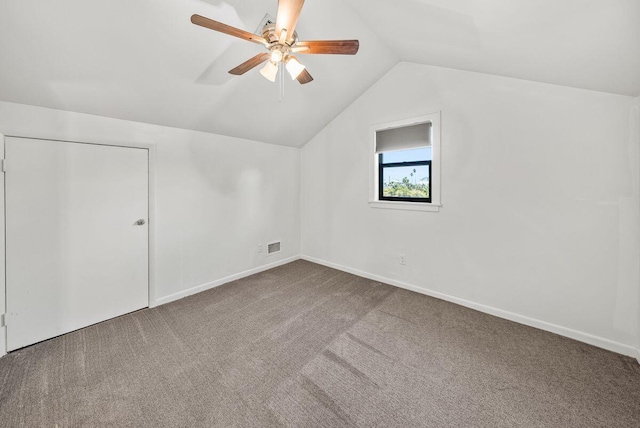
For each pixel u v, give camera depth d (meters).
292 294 2.90
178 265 2.80
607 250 1.89
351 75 2.89
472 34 1.76
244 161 3.39
